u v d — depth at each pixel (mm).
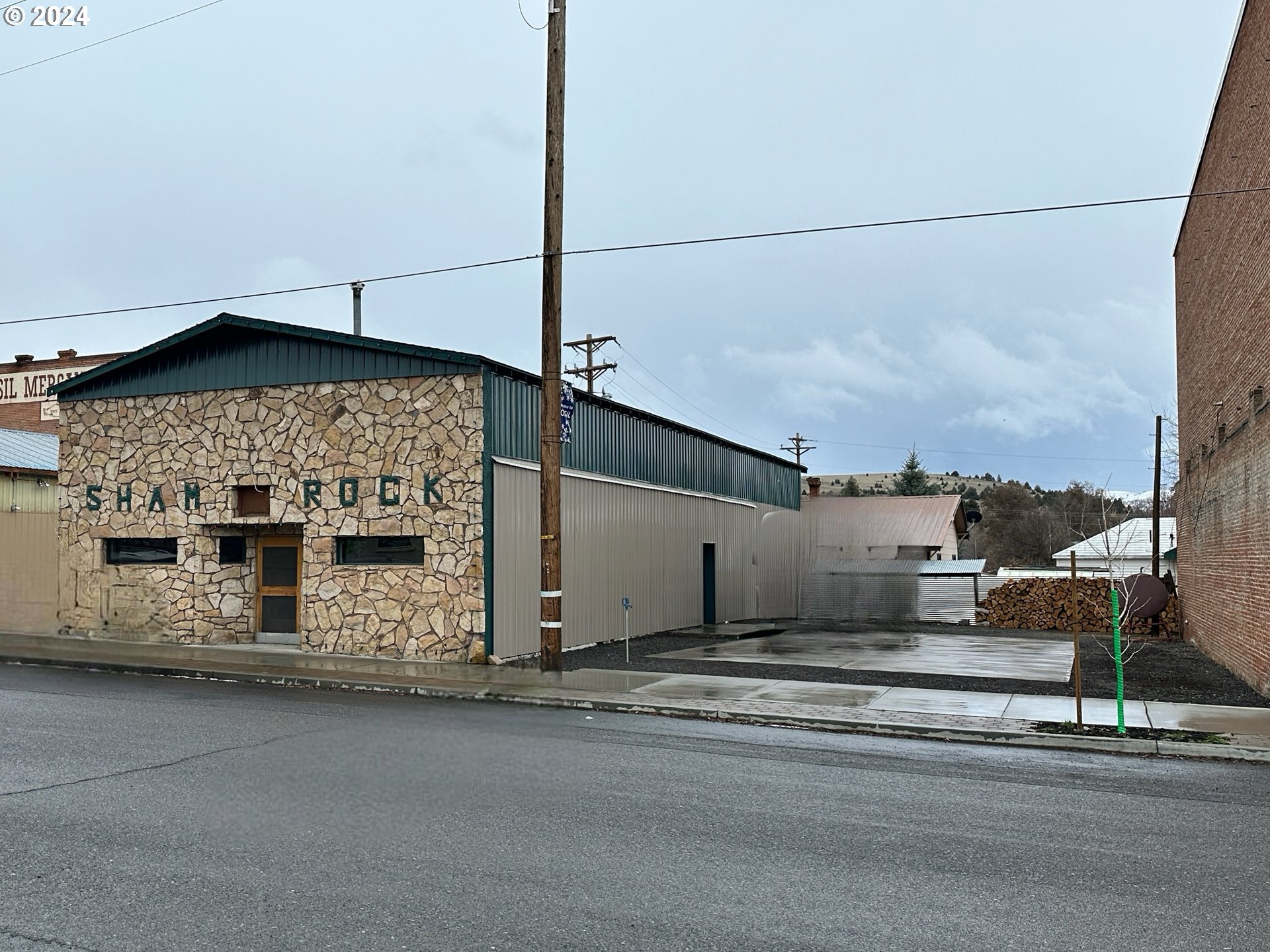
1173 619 27609
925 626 30797
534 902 5793
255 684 15344
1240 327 17250
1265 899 6035
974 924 5566
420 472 17828
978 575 31906
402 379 18047
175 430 19797
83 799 7934
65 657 17406
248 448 19156
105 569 20312
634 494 24062
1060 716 12562
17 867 6289
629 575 23609
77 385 20672
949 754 10711
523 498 18594
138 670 16484
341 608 18250
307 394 18750
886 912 5727
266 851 6664
